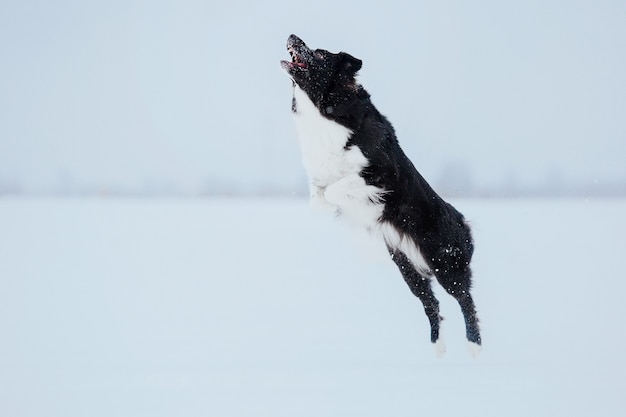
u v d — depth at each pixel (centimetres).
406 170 985
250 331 1085
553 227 2638
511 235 2367
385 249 1036
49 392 729
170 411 664
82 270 1762
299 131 1000
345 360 908
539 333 1042
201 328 1105
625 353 895
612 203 4803
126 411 664
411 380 784
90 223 3164
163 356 917
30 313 1230
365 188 963
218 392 732
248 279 1609
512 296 1334
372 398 706
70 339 1020
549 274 1559
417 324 1159
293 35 970
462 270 1012
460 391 728
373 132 966
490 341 1013
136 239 2448
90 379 787
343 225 1043
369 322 1167
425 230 988
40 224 3130
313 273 1695
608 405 658
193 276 1656
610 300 1260
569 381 759
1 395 718
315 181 1011
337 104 958
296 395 720
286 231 2638
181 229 2788
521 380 771
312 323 1152
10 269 1783
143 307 1290
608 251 1936
